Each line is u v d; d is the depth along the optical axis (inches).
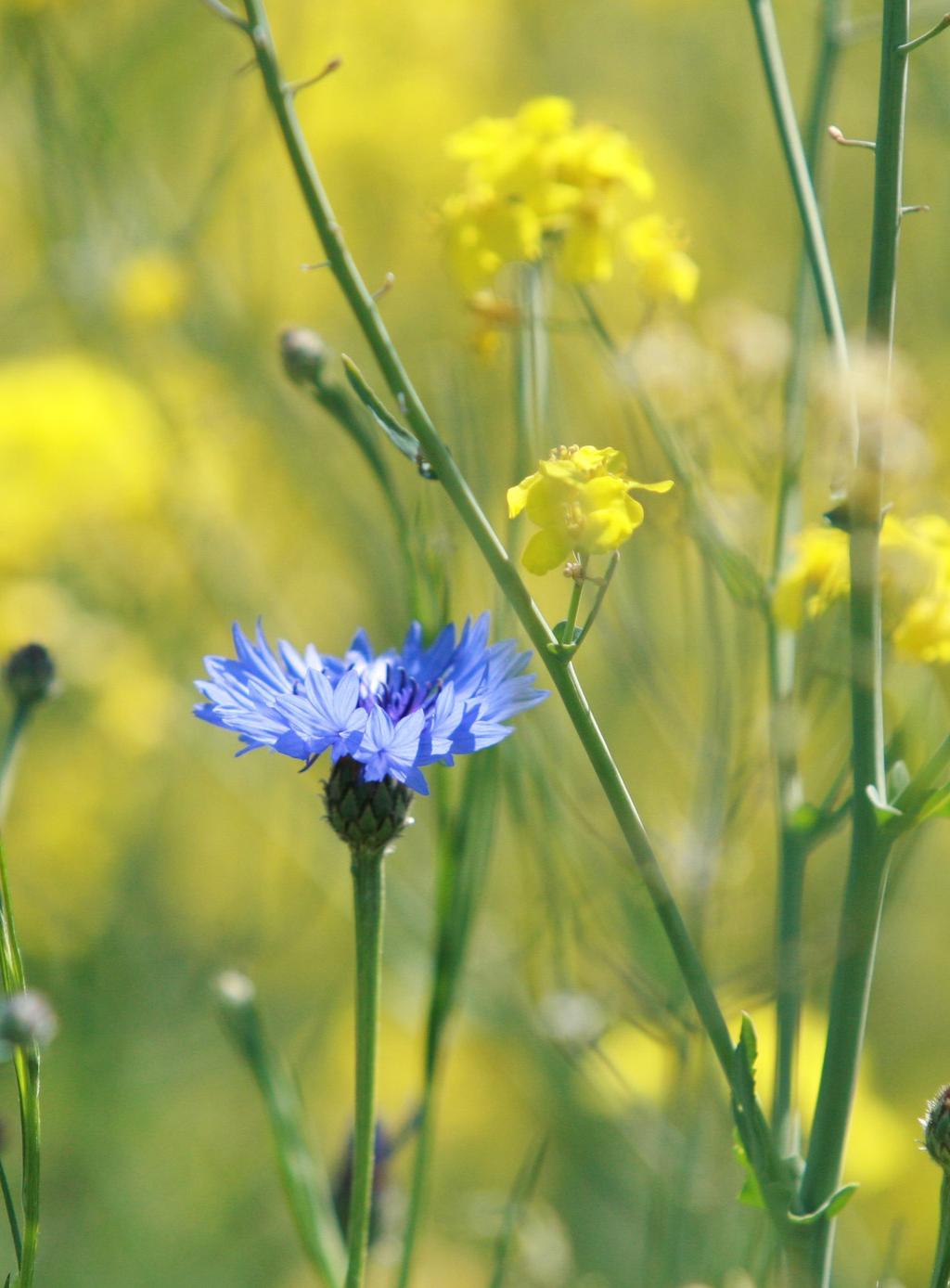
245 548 49.8
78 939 47.7
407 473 45.2
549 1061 37.4
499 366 39.0
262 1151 46.4
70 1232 42.7
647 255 34.2
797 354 33.2
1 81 50.4
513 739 34.3
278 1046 45.0
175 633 49.5
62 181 46.0
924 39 30.0
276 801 45.4
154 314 45.4
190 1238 43.9
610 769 30.0
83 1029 44.6
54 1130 43.7
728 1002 34.1
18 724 32.9
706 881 34.4
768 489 34.0
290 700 30.1
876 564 30.1
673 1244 34.1
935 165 47.9
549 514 29.8
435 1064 32.6
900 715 33.2
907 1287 39.3
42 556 49.3
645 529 36.3
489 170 33.9
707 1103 35.2
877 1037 44.4
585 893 34.5
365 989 30.5
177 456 48.2
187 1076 46.5
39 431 47.1
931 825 40.5
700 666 37.2
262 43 30.4
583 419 43.1
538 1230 36.1
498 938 38.1
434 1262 39.2
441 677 31.0
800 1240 30.2
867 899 30.2
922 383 34.4
